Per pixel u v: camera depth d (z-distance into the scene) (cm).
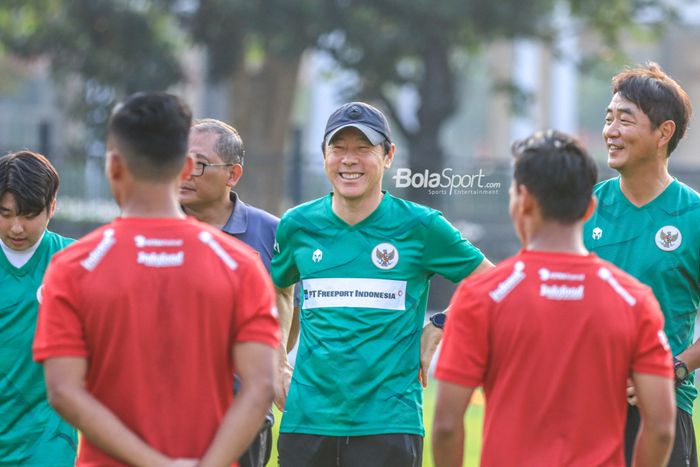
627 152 1980
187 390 1403
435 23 7888
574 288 1438
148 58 8394
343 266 2014
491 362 1458
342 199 2014
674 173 6700
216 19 7975
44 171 1983
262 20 7531
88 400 1380
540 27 8519
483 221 6600
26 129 14888
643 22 9025
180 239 1418
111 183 1455
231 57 8206
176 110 1424
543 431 1436
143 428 1394
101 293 1391
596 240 2042
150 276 1401
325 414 1983
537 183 1441
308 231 2050
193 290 1404
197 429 1409
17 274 1995
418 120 8425
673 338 2011
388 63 8038
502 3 7894
